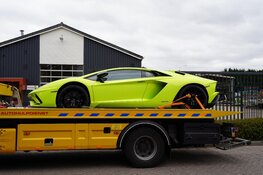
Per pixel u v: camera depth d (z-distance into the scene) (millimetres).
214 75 13055
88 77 8148
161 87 8312
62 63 27109
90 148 7512
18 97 8703
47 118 7285
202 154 9438
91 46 27422
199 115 7988
